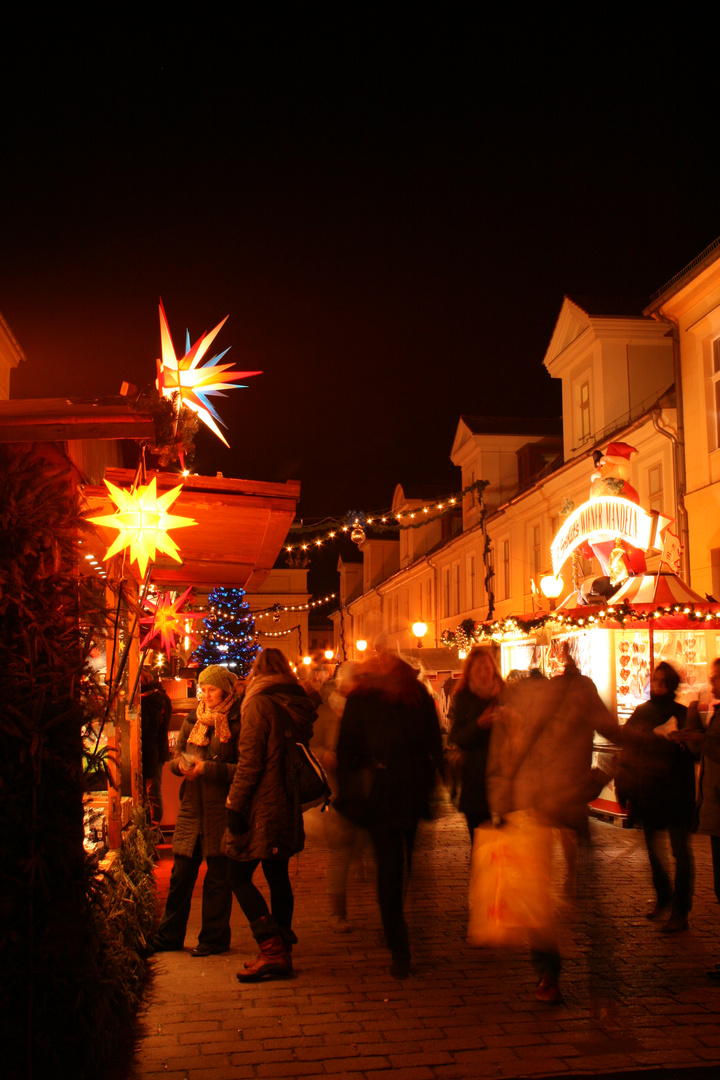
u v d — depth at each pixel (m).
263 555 7.46
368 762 5.46
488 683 6.30
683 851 6.06
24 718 3.58
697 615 11.07
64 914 3.74
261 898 5.25
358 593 58.31
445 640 17.22
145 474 5.27
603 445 18.73
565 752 4.87
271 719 5.21
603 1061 4.03
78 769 3.76
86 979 3.76
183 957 5.58
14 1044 3.57
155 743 9.65
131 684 6.93
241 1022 4.49
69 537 3.86
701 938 5.91
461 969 5.31
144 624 9.11
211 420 4.73
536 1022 4.49
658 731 6.42
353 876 8.00
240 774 5.14
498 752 5.17
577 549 15.39
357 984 5.05
